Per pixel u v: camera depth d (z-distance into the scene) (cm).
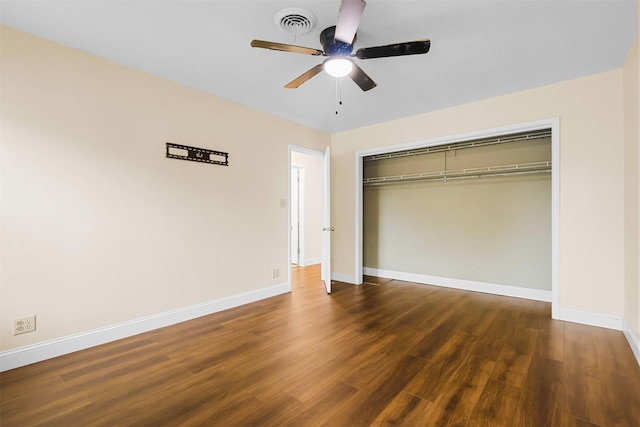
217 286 333
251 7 187
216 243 332
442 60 253
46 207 223
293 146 423
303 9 188
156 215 284
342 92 320
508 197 393
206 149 322
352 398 176
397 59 251
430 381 193
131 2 183
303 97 335
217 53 243
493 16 196
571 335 262
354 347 243
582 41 226
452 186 438
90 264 244
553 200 303
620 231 272
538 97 311
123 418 159
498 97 334
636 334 228
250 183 367
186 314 304
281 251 405
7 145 208
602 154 279
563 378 195
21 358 212
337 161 486
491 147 404
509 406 168
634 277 237
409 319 306
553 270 304
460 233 430
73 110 236
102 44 230
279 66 265
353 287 441
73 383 192
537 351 233
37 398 176
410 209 477
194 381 194
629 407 166
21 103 213
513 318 307
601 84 279
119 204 260
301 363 217
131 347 243
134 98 269
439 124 378
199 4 184
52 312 226
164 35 218
